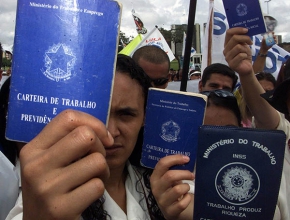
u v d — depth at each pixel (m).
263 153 0.78
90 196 0.56
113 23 0.65
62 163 0.55
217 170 0.79
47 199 0.55
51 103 0.65
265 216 0.79
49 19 0.65
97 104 0.65
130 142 1.11
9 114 0.65
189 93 1.00
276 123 1.91
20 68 0.65
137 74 1.13
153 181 1.03
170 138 1.02
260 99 1.87
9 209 1.22
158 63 2.77
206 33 3.44
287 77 1.46
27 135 0.65
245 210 0.79
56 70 0.65
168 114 1.02
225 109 1.59
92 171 0.56
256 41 3.71
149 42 4.38
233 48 1.83
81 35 0.65
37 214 0.56
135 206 1.15
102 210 1.04
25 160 0.56
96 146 0.57
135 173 1.30
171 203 1.01
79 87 0.65
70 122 0.57
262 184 0.78
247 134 0.78
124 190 1.24
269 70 3.83
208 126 0.79
